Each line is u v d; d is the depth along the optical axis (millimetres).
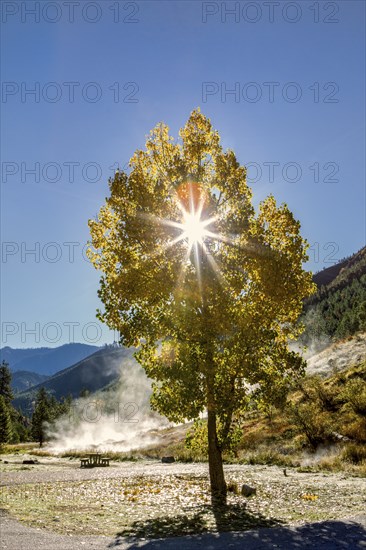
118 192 15883
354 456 26953
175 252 15195
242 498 15492
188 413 14844
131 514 12602
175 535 9891
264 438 36312
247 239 15430
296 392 43375
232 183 16375
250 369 15070
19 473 26172
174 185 16391
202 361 14836
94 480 22344
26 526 10305
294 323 16422
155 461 36531
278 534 9703
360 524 10508
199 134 17234
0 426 74562
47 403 117438
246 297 15562
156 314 15664
